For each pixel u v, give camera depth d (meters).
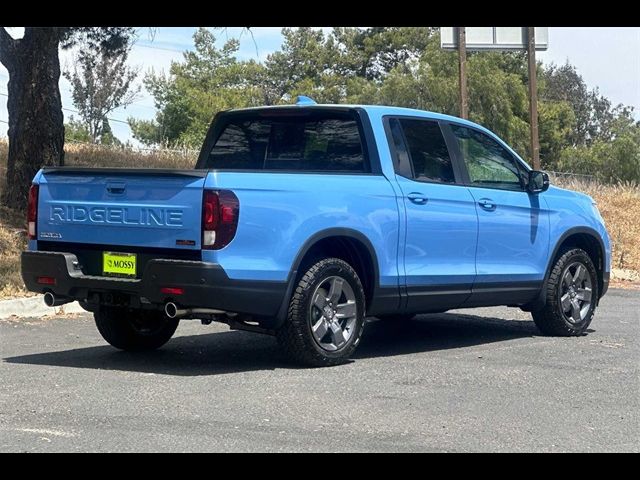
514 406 6.31
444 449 5.27
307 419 5.82
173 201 6.94
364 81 67.56
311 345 7.34
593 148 57.84
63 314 10.27
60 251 7.57
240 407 6.07
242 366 7.50
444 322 10.47
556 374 7.42
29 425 5.57
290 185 7.19
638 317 11.09
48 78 13.86
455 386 6.89
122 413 5.88
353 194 7.61
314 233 7.28
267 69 74.94
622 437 5.61
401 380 7.05
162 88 49.59
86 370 7.24
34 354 7.95
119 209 7.19
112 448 5.14
